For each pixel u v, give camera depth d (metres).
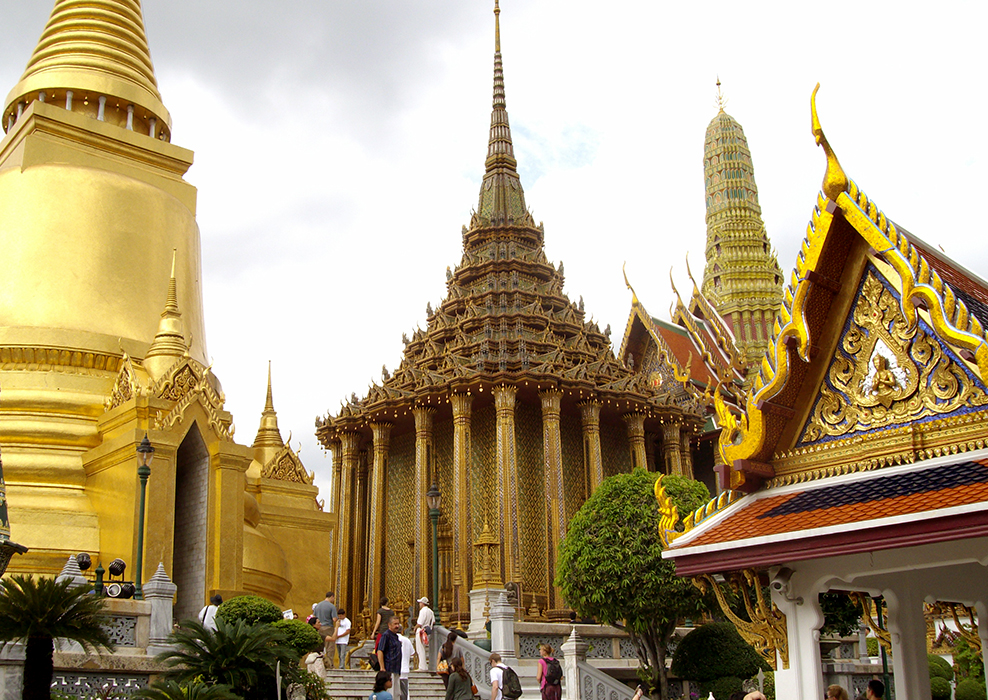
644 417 45.69
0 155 37.03
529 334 46.53
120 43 38.25
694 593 24.55
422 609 26.36
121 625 18.56
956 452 10.31
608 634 29.20
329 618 24.42
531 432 45.00
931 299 10.36
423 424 43.12
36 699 13.40
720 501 11.85
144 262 34.28
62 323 31.58
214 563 27.45
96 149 35.91
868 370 11.14
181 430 27.86
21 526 26.02
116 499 26.83
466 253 51.81
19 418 29.08
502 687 17.91
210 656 15.11
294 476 35.88
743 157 71.75
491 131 56.09
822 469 11.27
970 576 13.41
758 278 67.31
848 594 15.16
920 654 12.74
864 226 10.98
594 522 26.14
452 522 44.19
